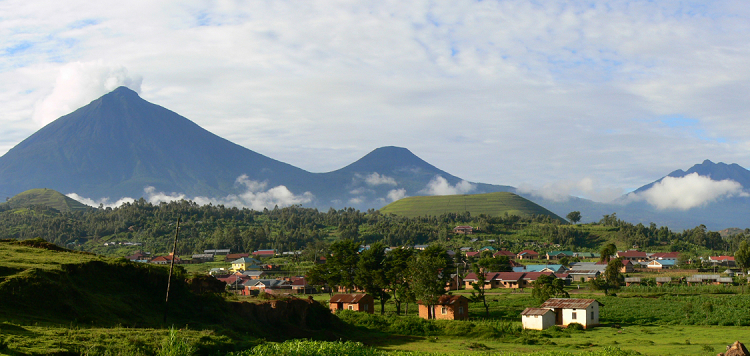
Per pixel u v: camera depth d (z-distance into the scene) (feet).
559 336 236.84
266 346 143.84
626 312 311.68
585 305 263.70
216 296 207.00
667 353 180.55
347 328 246.88
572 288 467.93
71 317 150.92
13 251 198.49
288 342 156.15
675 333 238.27
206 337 144.77
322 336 215.72
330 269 398.42
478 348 204.44
